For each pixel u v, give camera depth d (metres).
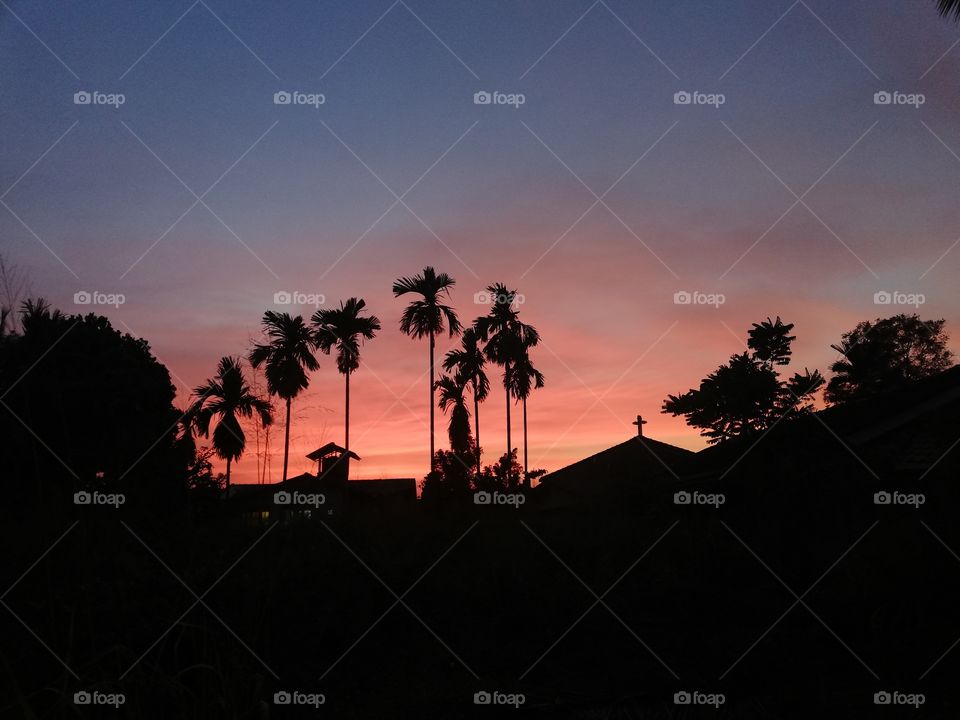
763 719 6.36
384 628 8.41
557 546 10.94
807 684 7.18
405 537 10.30
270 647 6.80
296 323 33.59
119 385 15.94
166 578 6.51
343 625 7.81
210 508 8.95
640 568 10.84
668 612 9.46
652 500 12.69
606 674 7.60
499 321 44.22
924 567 8.74
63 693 4.51
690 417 18.31
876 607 8.70
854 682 7.23
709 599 9.77
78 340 14.53
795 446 10.87
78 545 6.07
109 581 6.04
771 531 10.74
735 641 8.41
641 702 6.84
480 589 9.41
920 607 8.39
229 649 5.92
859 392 24.75
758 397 16.88
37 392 6.29
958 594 8.61
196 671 5.53
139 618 5.87
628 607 9.59
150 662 5.54
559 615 9.21
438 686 7.20
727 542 10.89
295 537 8.70
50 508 6.18
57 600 5.59
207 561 7.08
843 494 10.19
